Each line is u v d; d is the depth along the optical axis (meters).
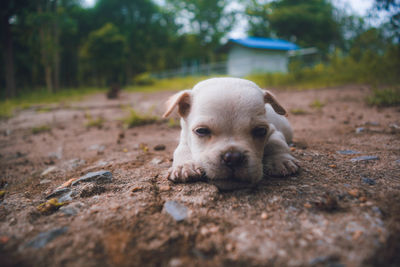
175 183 2.62
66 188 2.71
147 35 50.94
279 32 40.34
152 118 7.32
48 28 23.84
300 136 4.85
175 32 55.66
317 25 35.34
